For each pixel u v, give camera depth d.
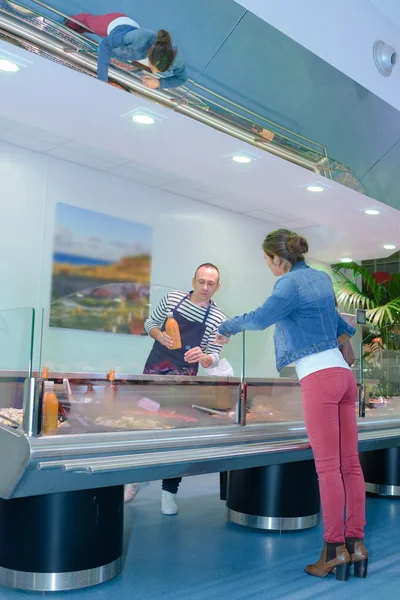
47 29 2.82
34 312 2.09
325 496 2.65
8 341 2.24
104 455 2.17
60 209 5.04
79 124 3.87
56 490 2.09
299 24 3.42
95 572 2.45
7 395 2.20
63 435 2.12
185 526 3.48
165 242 5.86
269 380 2.96
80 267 5.14
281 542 3.22
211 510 3.91
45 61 3.04
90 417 2.26
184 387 2.60
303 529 3.50
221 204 6.30
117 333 2.42
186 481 4.96
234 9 3.05
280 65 3.55
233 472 3.55
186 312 2.65
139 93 3.41
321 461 2.64
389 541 3.36
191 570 2.72
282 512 3.40
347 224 6.05
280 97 3.76
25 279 4.79
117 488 2.59
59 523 2.38
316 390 2.62
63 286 5.02
